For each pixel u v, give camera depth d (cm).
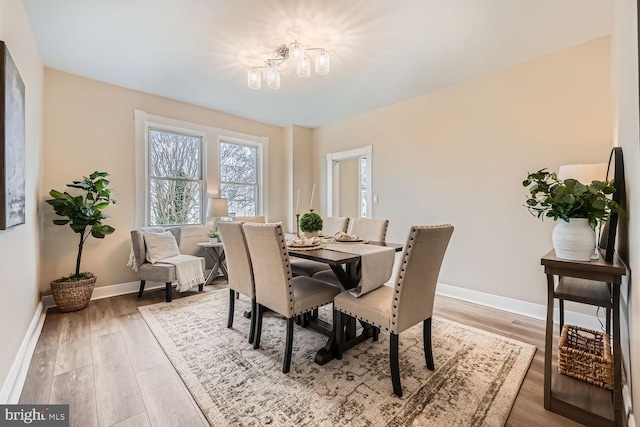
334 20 217
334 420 141
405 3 198
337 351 201
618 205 133
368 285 195
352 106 411
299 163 514
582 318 253
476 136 319
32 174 233
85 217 284
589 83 248
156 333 238
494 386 168
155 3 198
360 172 618
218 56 271
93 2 198
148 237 334
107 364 191
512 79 292
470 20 217
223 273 411
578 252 143
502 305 301
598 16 213
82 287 286
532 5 201
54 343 219
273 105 407
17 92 165
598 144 245
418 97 372
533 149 279
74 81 311
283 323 262
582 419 140
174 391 164
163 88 348
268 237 186
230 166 462
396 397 158
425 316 180
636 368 124
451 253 341
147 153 375
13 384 158
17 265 181
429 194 363
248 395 160
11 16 169
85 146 319
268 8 203
